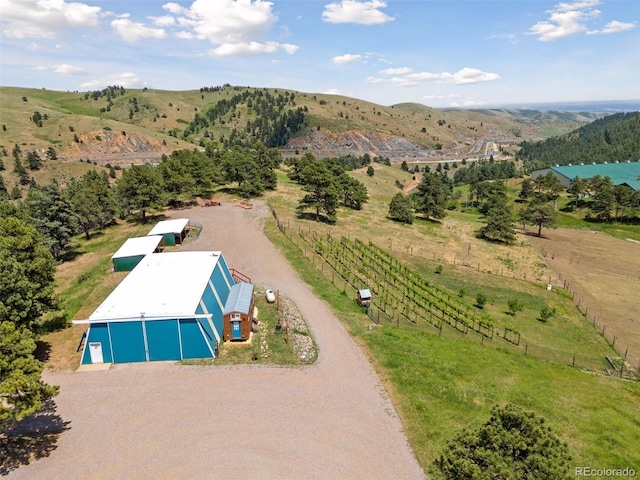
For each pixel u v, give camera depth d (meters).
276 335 32.84
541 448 13.08
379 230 76.62
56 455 20.70
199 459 20.42
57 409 24.25
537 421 13.71
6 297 28.73
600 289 57.72
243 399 25.09
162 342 29.16
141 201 69.19
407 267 58.72
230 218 70.19
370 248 63.91
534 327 43.41
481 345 35.59
